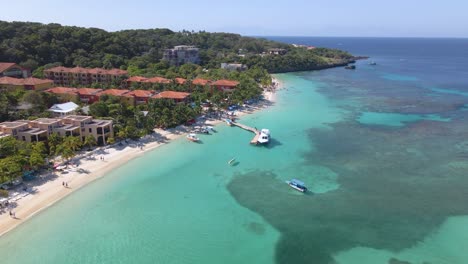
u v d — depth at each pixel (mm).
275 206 63812
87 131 86625
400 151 91688
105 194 65875
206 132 104750
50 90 122000
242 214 60906
